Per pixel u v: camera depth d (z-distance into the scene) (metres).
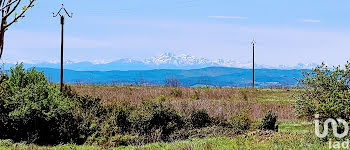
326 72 14.40
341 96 13.92
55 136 17.91
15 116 17.17
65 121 18.17
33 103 17.38
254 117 25.03
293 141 14.25
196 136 18.61
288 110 28.03
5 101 17.42
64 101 18.86
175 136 18.75
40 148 15.21
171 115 20.19
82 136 17.86
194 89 42.06
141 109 20.28
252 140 15.36
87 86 42.03
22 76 18.91
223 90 42.03
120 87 43.00
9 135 17.33
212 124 20.73
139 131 19.00
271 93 41.88
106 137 17.97
